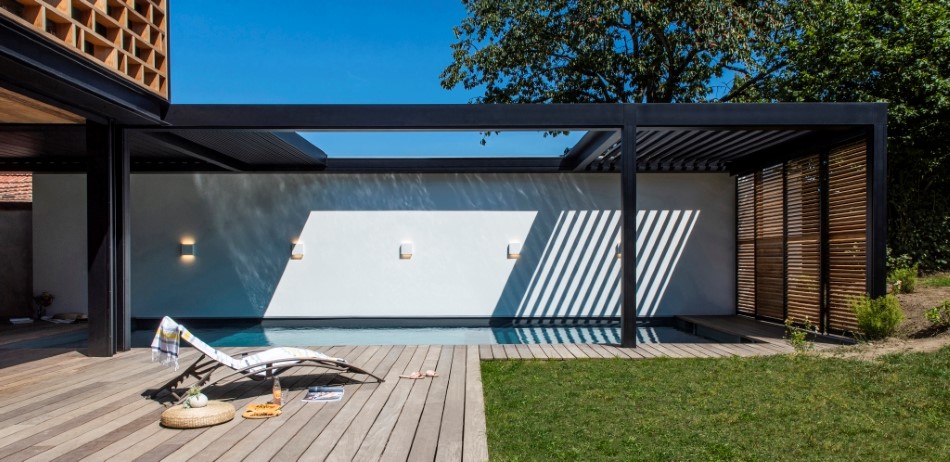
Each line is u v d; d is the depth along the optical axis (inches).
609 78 594.9
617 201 425.7
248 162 410.0
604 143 316.2
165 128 270.5
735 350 263.3
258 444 140.8
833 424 155.4
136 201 428.8
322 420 161.2
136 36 243.4
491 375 217.6
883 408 168.2
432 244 426.0
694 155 385.1
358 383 206.4
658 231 426.0
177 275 427.8
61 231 434.6
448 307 424.8
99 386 203.5
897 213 416.5
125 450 136.8
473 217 426.0
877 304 264.1
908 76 392.5
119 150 269.1
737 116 269.6
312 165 418.6
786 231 353.1
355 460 130.0
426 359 249.0
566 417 164.4
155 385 205.0
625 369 223.9
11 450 137.1
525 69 602.5
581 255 426.0
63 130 274.4
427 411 169.8
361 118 267.1
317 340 367.9
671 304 426.6
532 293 425.1
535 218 425.1
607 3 520.7
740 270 420.5
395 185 427.2
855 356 233.6
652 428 153.8
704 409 171.0
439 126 267.6
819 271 315.9
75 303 434.0
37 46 188.2
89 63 210.5
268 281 427.2
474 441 142.2
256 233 427.8
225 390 198.4
